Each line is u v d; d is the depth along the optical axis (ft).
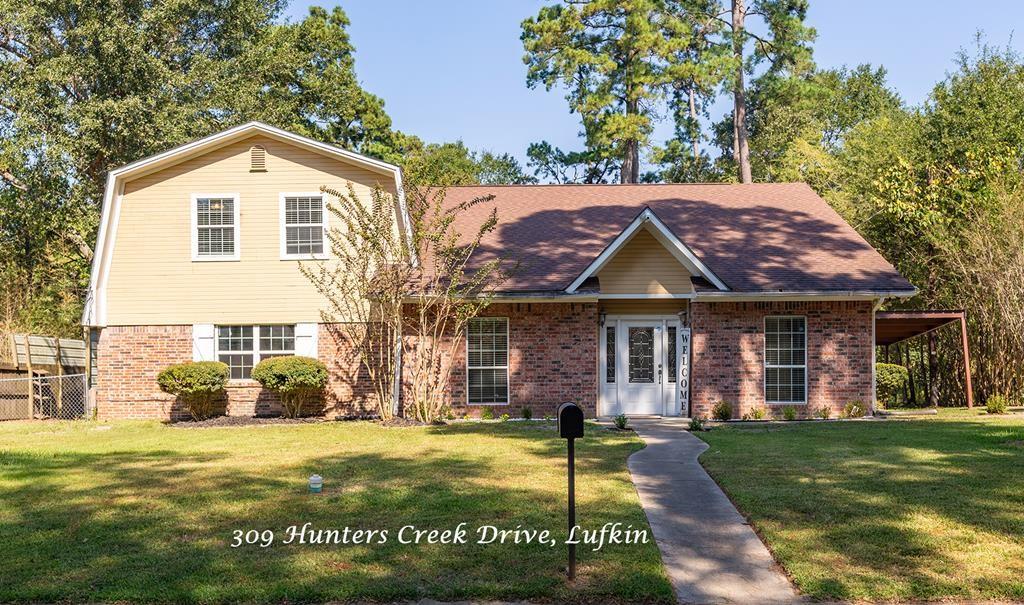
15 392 76.79
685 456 46.55
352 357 71.82
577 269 71.97
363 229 65.62
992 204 80.18
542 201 87.20
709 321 70.33
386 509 33.30
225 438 56.18
